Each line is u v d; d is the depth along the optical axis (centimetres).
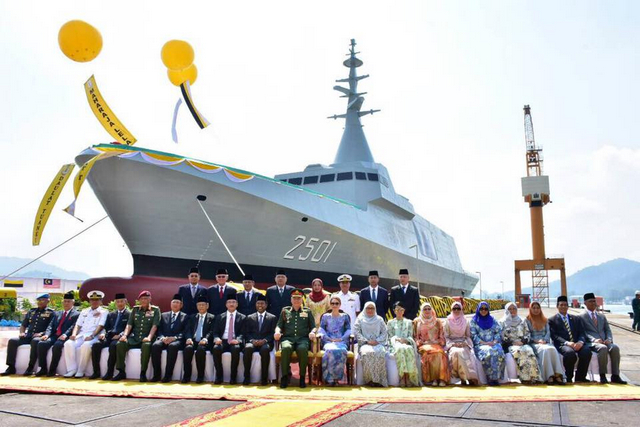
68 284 3594
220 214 1733
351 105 2956
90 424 509
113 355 817
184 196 1656
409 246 2975
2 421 525
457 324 806
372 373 747
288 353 747
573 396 638
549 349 764
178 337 816
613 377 763
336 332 820
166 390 701
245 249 1841
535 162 5931
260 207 1806
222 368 783
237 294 895
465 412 560
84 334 859
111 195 1617
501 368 762
